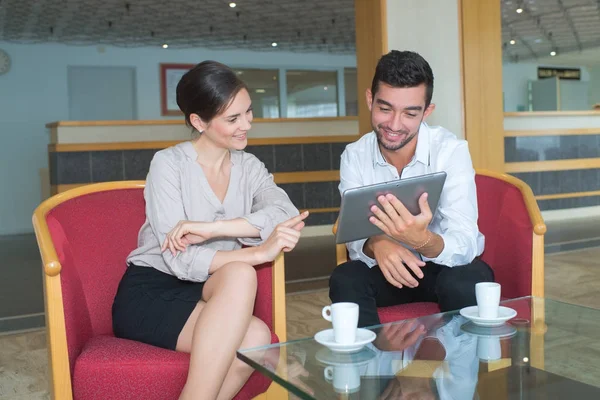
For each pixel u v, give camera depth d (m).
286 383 1.14
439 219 1.96
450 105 3.87
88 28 8.80
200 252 1.64
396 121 1.74
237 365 1.46
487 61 3.93
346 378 1.17
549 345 1.34
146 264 1.76
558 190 7.45
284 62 11.40
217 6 7.87
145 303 1.63
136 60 10.28
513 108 13.38
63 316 1.43
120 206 1.86
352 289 1.79
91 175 6.32
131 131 6.46
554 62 13.51
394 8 3.79
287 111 11.57
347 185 2.02
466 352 1.31
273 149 6.88
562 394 1.14
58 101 9.80
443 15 3.85
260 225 1.71
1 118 9.48
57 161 6.25
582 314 1.54
